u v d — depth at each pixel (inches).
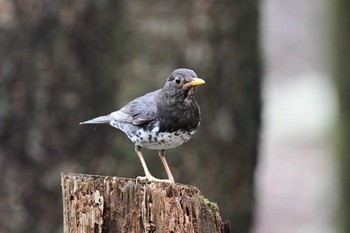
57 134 577.0
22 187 574.2
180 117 448.8
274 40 1605.6
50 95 577.9
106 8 585.0
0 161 573.9
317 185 1268.5
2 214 573.9
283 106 1497.3
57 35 578.9
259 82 628.7
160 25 589.0
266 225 1148.5
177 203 366.9
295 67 1589.6
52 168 576.4
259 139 630.5
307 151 1375.5
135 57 588.7
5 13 575.2
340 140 822.5
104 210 370.6
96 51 585.9
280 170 1322.6
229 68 602.2
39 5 575.8
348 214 821.2
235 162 603.8
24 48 577.0
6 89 575.8
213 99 594.6
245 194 610.2
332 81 850.1
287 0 1615.4
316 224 1145.4
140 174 579.5
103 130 580.4
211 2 593.9
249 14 613.3
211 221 370.3
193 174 583.8
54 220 575.2
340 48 815.1
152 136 454.0
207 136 589.6
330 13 828.6
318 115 1457.9
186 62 592.1
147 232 366.0
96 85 585.0
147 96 462.9
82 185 374.0
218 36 597.6
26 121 575.8
